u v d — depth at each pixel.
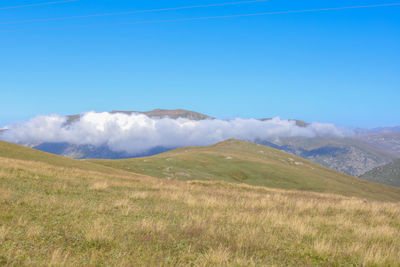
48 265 6.80
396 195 94.38
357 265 8.35
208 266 7.42
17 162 31.42
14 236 8.83
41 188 18.39
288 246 9.77
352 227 13.06
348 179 111.94
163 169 77.69
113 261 7.47
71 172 30.66
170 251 8.57
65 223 10.84
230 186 36.59
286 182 82.12
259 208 17.42
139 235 9.81
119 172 53.78
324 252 9.05
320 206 19.06
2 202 12.98
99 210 13.35
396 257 8.73
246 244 9.38
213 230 10.80
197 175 75.88
